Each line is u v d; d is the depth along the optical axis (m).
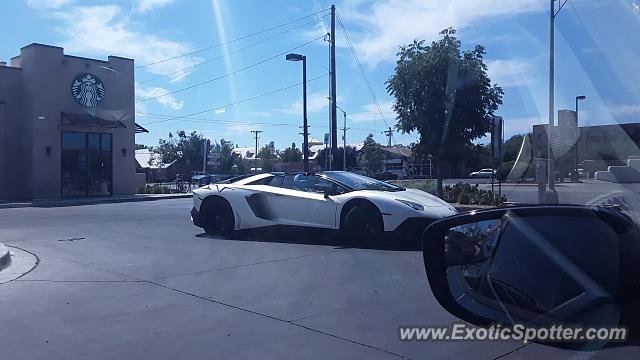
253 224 11.41
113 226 14.41
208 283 7.53
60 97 29.88
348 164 51.59
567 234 3.12
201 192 12.24
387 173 49.16
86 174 30.92
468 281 3.68
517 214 3.41
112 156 32.06
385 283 7.23
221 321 5.84
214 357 4.82
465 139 15.73
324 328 5.50
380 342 5.04
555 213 3.19
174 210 20.02
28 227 14.49
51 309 6.45
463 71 14.91
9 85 29.30
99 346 5.17
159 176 68.19
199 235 12.30
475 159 16.48
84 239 12.03
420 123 16.06
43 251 10.52
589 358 3.15
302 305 6.33
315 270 8.16
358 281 7.38
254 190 11.48
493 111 14.91
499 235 3.53
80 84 30.58
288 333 5.39
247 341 5.20
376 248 9.90
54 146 29.67
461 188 19.44
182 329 5.61
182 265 8.82
